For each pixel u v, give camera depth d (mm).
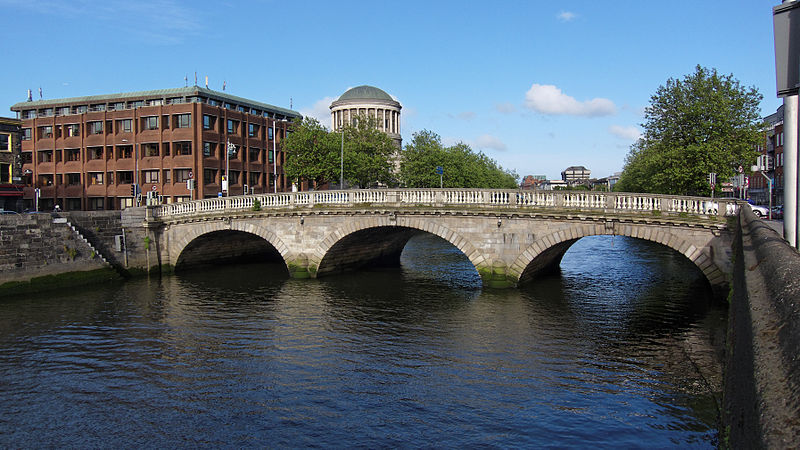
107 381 17594
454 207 30500
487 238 30219
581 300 27984
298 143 60062
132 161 63500
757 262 10305
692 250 24734
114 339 22234
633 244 58125
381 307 27500
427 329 23250
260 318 25500
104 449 13234
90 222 36094
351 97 115000
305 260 35500
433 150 66688
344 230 34219
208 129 63531
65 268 33719
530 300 28031
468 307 26938
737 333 9016
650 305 26750
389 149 70625
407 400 15711
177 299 30016
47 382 17547
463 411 14867
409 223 32125
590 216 27156
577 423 13875
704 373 17359
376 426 14070
